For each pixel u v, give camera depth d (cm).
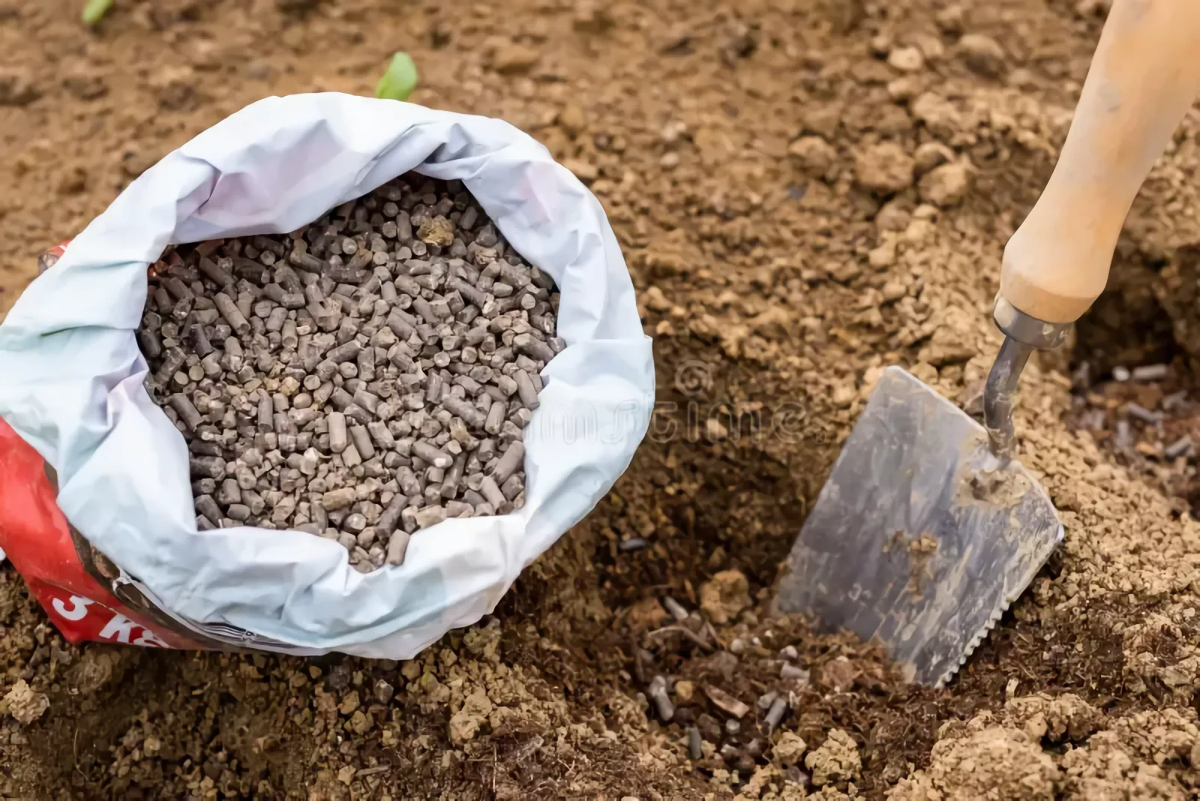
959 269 72
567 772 61
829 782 62
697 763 64
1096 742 59
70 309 59
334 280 63
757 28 79
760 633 67
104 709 63
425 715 62
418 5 81
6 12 80
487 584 59
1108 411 73
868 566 66
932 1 79
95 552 59
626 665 67
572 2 80
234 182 60
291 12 80
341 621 58
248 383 61
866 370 70
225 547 58
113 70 79
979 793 58
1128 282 73
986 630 63
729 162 75
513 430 61
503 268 63
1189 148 74
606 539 69
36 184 76
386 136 62
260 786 63
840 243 73
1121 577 62
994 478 63
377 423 61
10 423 58
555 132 76
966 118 74
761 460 70
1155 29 52
